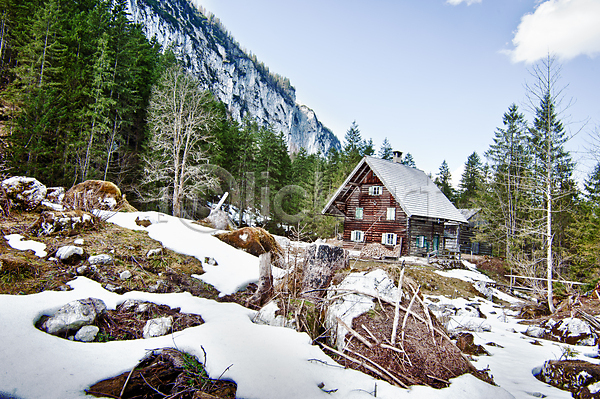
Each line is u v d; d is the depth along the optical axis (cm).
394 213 2333
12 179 846
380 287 616
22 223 754
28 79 2053
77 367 381
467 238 3491
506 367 627
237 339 472
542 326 948
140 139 2888
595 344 786
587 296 1166
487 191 3300
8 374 342
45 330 441
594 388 482
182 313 589
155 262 774
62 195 980
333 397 374
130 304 564
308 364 430
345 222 2620
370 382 409
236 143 3919
